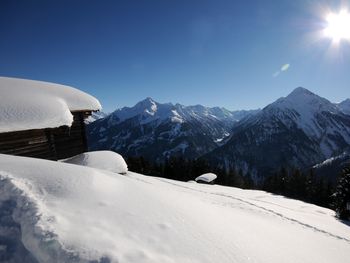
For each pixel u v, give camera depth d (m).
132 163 71.12
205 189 25.50
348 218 26.72
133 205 5.58
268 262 5.38
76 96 16.55
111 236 4.16
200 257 4.54
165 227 5.10
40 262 3.44
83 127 17.39
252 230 7.63
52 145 13.87
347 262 8.16
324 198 61.22
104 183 6.09
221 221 6.98
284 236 8.55
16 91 13.38
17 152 12.32
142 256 3.91
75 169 6.26
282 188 70.69
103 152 17.44
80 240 3.78
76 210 4.61
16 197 4.46
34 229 3.75
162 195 7.09
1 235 3.80
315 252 7.85
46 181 5.30
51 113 12.16
